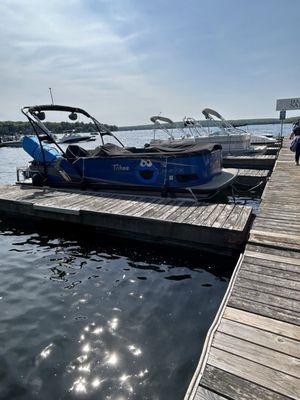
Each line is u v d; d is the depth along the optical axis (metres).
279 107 18.97
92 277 4.61
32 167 9.43
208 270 4.79
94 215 6.18
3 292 4.24
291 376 2.11
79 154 8.60
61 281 4.51
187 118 15.87
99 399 2.57
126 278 4.57
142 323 3.52
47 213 6.81
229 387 2.04
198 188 6.85
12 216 7.59
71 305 3.90
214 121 15.42
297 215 5.41
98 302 3.96
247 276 3.46
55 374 2.84
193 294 4.11
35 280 4.55
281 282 3.31
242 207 6.10
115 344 3.19
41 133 9.34
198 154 6.87
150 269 4.85
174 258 5.23
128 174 7.65
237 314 2.80
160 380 2.73
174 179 7.12
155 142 15.97
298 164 10.75
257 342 2.43
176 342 3.20
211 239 5.08
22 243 6.04
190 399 1.97
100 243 5.92
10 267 4.99
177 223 5.30
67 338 3.30
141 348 3.12
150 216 5.70
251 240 4.37
